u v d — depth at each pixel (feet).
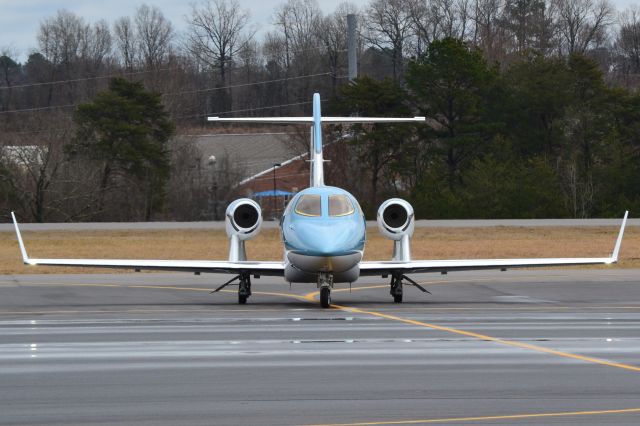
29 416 105.50
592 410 106.73
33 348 156.25
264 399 113.50
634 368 134.10
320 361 141.18
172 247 527.40
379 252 489.26
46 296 263.90
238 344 160.04
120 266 222.69
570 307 228.43
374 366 136.46
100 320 199.62
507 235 605.73
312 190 229.25
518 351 150.71
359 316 206.08
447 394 115.85
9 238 586.04
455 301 247.50
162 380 126.00
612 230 630.33
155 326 187.62
